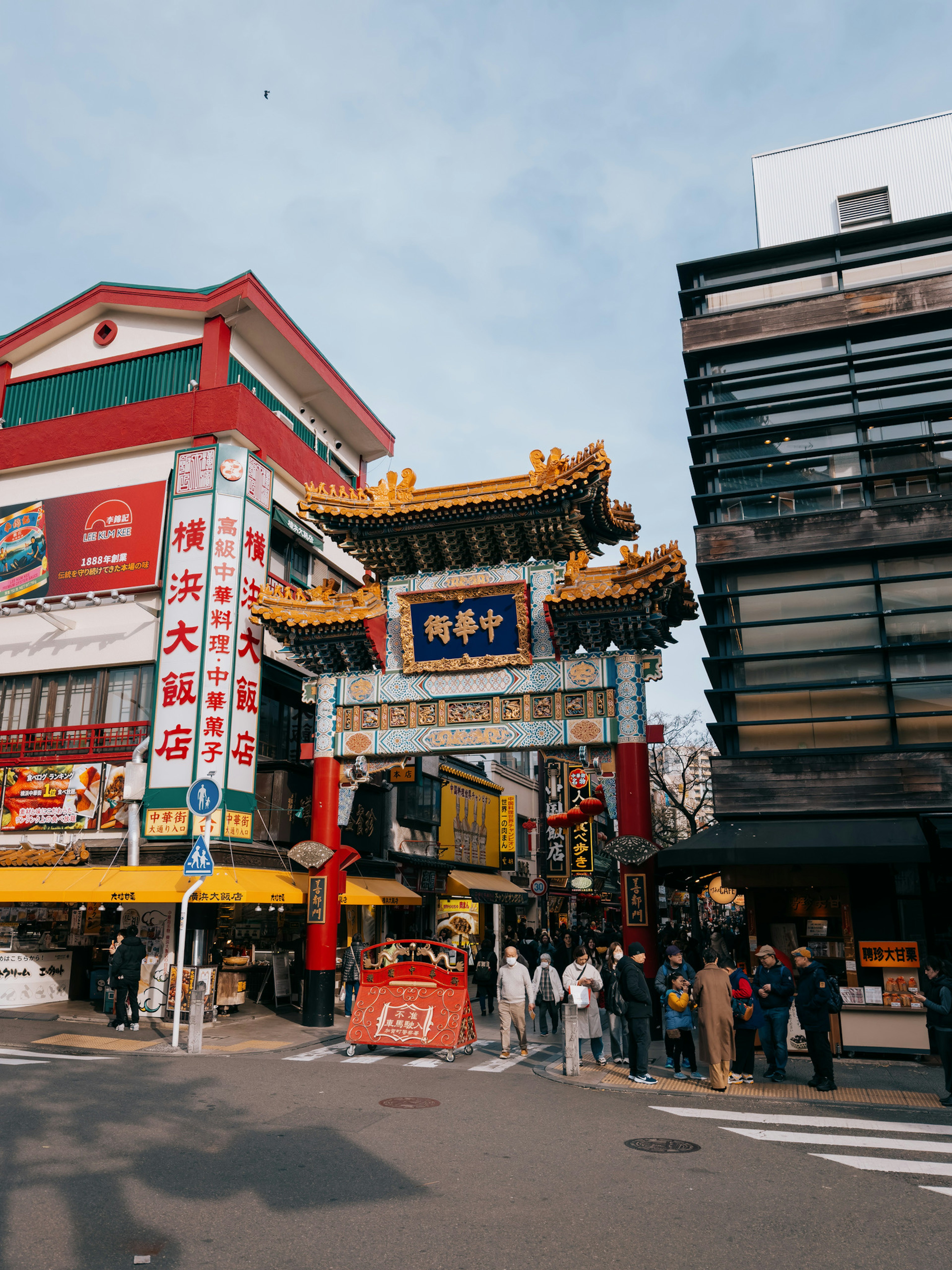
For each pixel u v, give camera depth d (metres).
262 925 22.75
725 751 16.42
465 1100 10.98
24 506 23.42
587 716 17.48
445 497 18.45
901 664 15.96
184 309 24.00
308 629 19.27
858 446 16.66
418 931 30.53
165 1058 14.00
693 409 17.78
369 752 18.80
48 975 20.30
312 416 28.97
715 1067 11.64
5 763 21.44
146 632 21.22
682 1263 5.74
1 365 26.23
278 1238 6.03
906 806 14.99
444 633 18.48
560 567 18.23
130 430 22.98
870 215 20.05
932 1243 6.16
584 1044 16.92
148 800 19.58
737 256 18.47
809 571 16.70
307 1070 13.16
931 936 15.59
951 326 17.22
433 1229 6.28
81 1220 6.28
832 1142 8.99
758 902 16.44
